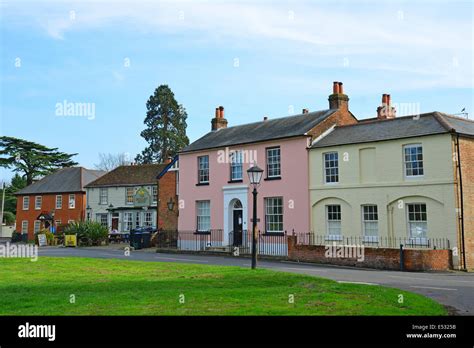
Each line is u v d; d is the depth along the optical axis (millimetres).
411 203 22938
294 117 31312
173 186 39312
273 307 9133
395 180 23438
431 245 22016
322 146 26375
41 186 58625
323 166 26484
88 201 52094
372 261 21109
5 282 12633
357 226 24656
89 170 59562
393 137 23609
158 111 65750
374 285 12844
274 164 28906
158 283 12461
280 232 27625
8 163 66062
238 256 27250
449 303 11070
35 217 57531
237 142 30625
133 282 12656
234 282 12906
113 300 9781
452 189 21500
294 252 24266
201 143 33938
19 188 73812
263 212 28797
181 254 29375
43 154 69812
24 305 9352
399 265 20234
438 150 22125
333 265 22000
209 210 32125
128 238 45125
